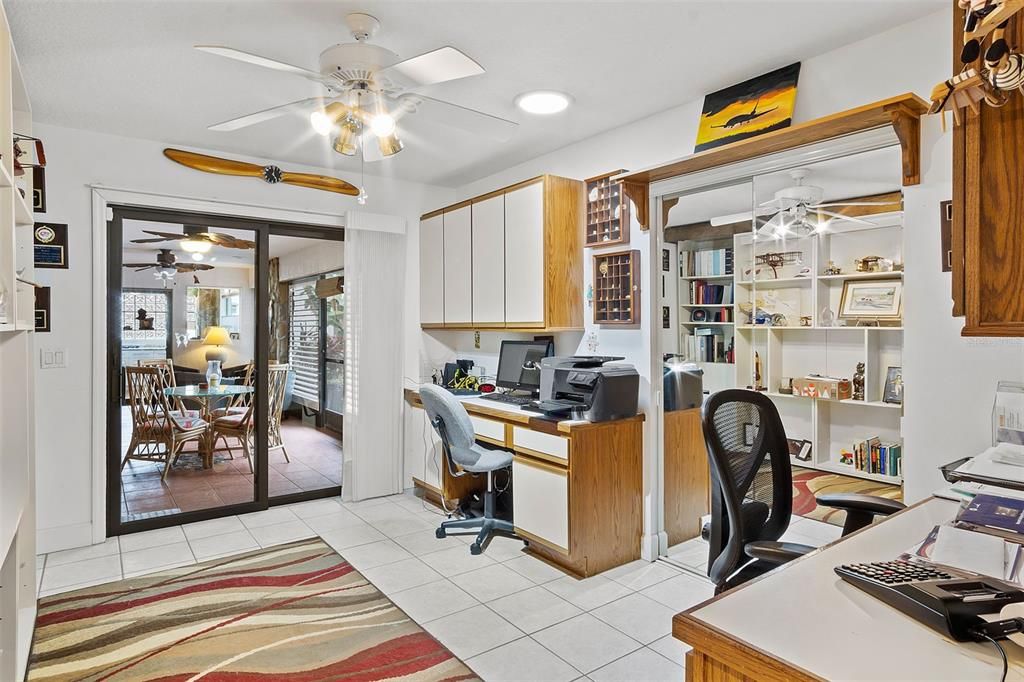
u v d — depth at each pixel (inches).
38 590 111.4
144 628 97.3
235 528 146.8
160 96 113.4
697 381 122.0
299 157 155.5
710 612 40.2
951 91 45.6
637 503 125.9
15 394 87.9
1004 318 45.1
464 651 90.0
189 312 152.8
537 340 154.9
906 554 48.8
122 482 146.0
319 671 85.0
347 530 145.3
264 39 90.6
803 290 103.1
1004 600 37.8
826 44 93.4
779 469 76.7
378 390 173.8
